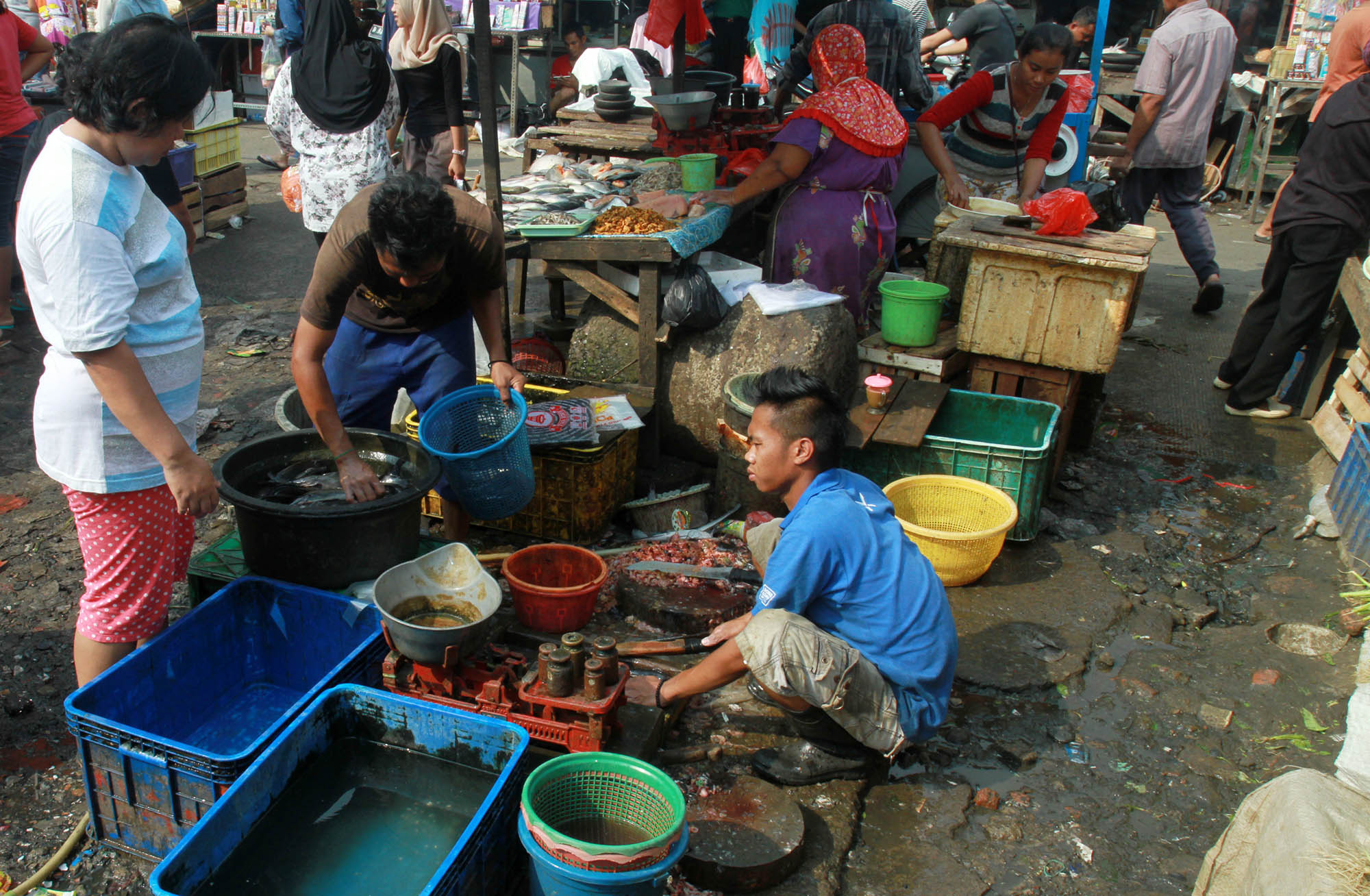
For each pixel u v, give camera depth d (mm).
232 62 12773
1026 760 2912
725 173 4957
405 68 6211
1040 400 4344
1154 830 2695
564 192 4516
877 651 2623
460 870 2043
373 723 2465
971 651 3361
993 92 5195
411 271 2713
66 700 2340
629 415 3861
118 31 2049
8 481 4199
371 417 3506
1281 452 5066
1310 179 4844
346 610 2811
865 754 2762
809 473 2674
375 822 2311
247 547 2930
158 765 2293
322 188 5270
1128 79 9047
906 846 2592
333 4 5086
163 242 2324
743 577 3248
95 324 2125
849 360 4254
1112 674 3322
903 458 4059
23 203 2146
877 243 4680
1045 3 8781
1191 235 6910
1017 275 4168
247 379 5305
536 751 2615
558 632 3104
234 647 2908
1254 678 3324
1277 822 1878
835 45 4656
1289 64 9469
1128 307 4090
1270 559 4113
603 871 1977
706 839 2455
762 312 4086
